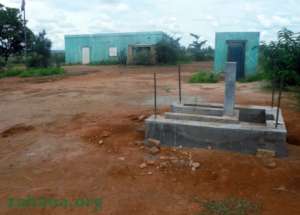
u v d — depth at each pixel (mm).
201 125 4258
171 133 4402
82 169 3746
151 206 2908
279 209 2816
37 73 18516
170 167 3734
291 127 5285
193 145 4320
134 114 6410
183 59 33281
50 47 24266
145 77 16234
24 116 6590
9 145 4715
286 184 3271
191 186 3301
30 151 4414
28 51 24094
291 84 9523
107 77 16422
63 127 5582
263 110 5070
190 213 2783
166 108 7098
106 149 4375
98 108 7270
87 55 30859
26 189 3277
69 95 9656
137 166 3781
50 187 3307
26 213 2822
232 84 4520
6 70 20547
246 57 14781
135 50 28922
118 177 3512
